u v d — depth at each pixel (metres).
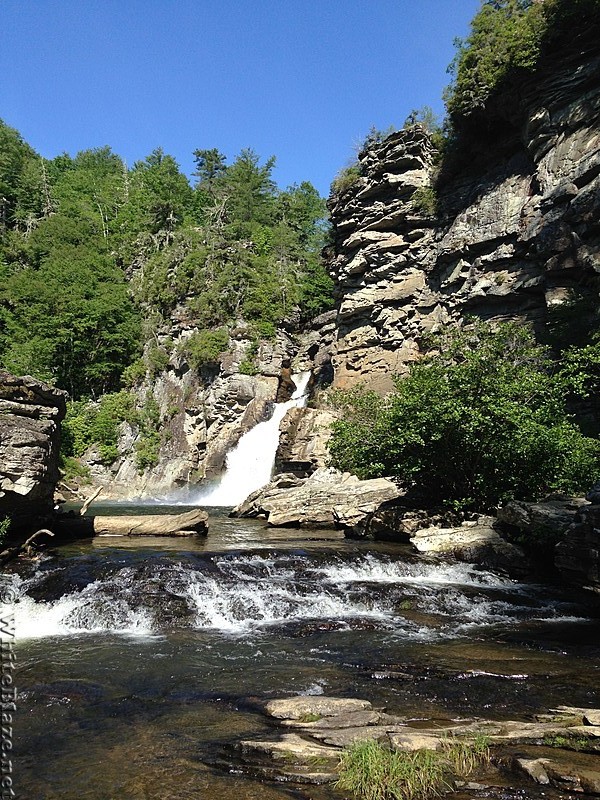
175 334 61.97
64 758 5.99
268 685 8.18
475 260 39.47
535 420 18.66
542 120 35.69
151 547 17.17
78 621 11.50
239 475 50.16
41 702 7.57
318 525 24.02
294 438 39.72
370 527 20.86
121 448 56.19
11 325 63.56
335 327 53.41
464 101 39.75
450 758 5.65
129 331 63.81
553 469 19.00
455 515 19.53
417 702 7.50
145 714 7.18
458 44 40.75
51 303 63.41
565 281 33.09
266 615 12.19
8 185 81.19
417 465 19.98
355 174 47.94
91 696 7.79
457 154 42.62
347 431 24.59
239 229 74.38
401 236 45.38
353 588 13.38
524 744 6.04
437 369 20.77
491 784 5.21
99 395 62.31
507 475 19.16
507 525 17.11
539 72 36.22
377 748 5.75
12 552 14.82
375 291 46.41
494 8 39.75
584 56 34.56
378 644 10.39
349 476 26.78
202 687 8.12
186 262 64.56
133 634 10.98
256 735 6.43
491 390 19.05
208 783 5.42
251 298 60.50
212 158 100.00
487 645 10.39
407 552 17.27
